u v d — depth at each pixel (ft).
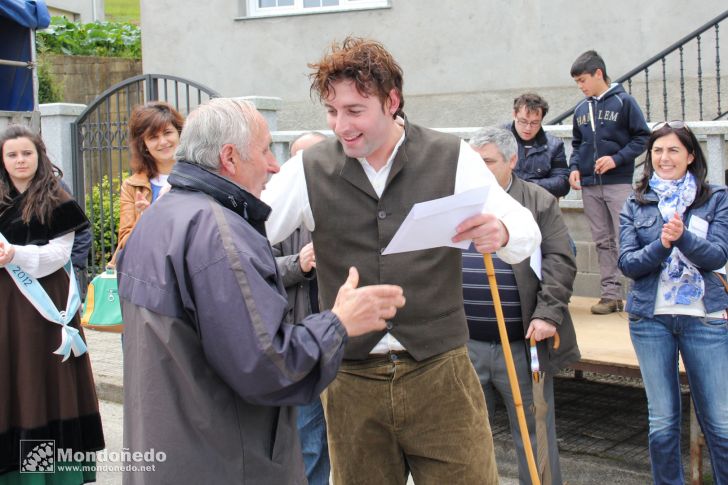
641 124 18.54
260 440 7.34
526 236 8.73
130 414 7.38
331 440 9.37
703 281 11.68
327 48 10.85
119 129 26.45
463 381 9.07
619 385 19.35
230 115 7.39
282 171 9.14
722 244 11.51
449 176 8.80
